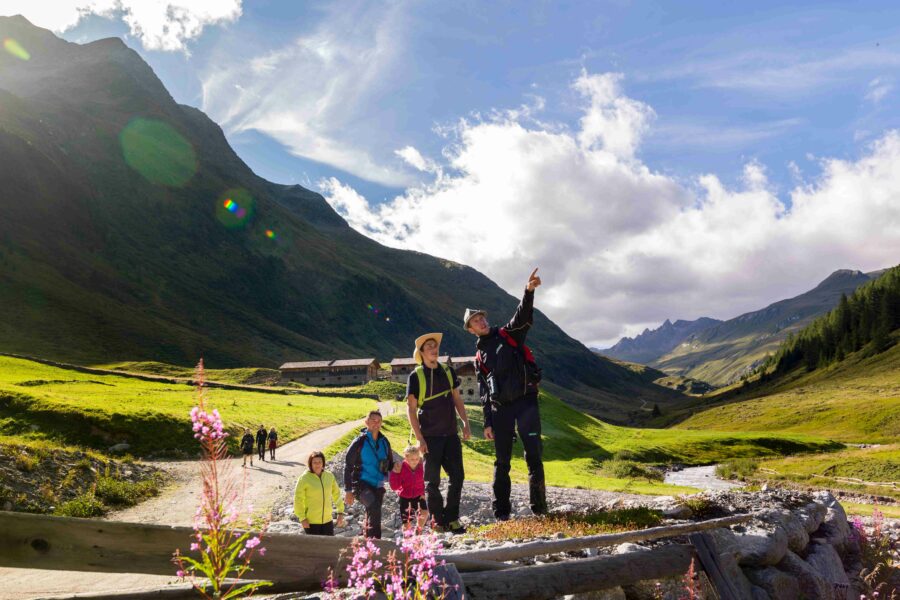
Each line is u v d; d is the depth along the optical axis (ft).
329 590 13.08
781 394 636.48
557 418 348.59
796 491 34.01
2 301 596.29
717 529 23.99
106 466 89.66
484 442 212.84
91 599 11.28
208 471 8.21
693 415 640.58
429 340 28.96
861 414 431.43
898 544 33.01
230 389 329.72
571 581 17.33
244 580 12.37
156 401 215.92
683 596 19.88
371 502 28.45
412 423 28.27
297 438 181.47
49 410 145.89
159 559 11.46
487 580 15.76
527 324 30.01
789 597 23.93
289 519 57.88
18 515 10.30
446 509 28.71
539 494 29.86
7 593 31.32
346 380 535.60
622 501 31.50
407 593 11.78
